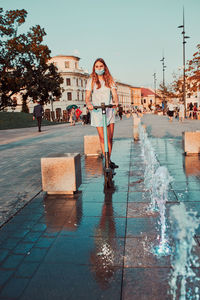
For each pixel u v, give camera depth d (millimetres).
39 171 5949
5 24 31281
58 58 62750
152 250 2422
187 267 2107
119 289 1928
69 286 1984
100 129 4859
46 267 2238
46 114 47562
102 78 4738
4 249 2562
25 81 34188
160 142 9539
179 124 19500
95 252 2438
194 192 3918
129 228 2891
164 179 4676
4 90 35438
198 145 6824
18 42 32000
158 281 1992
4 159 7746
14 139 13852
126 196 3928
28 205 3787
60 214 3387
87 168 5879
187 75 28891
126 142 10055
